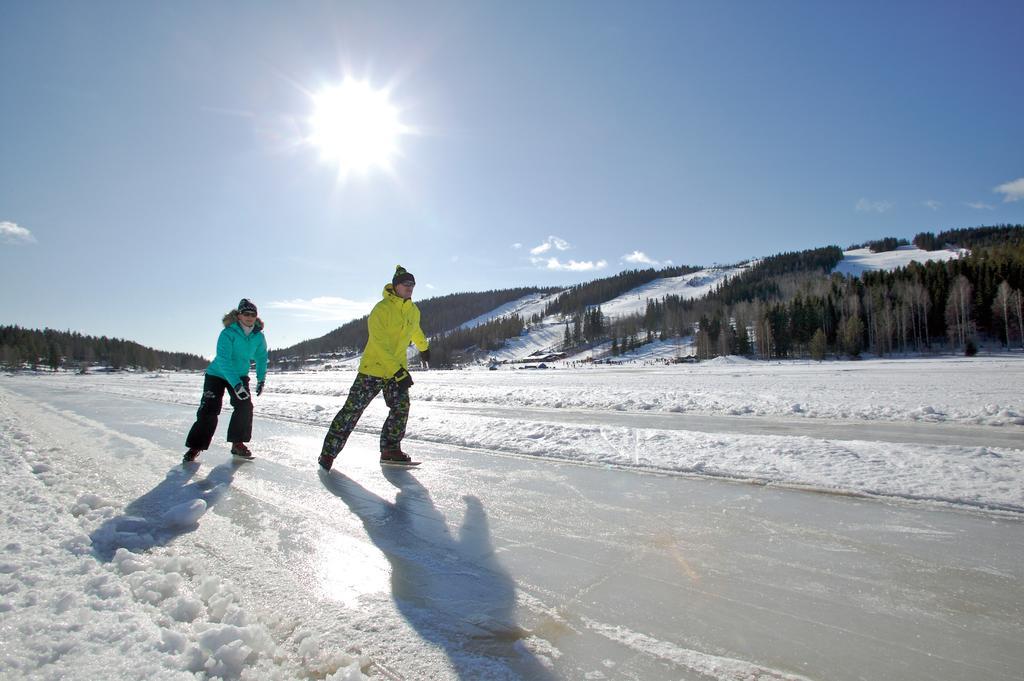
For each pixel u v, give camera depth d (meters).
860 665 1.86
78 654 1.82
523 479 4.46
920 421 7.45
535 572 2.67
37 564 2.60
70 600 2.21
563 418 8.58
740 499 3.74
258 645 1.99
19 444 6.39
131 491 4.26
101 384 29.25
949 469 4.09
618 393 12.61
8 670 1.69
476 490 4.16
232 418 5.54
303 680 1.81
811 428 6.93
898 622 2.13
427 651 1.99
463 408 10.80
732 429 6.94
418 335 5.35
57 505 3.67
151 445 6.45
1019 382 15.12
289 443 6.47
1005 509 3.35
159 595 2.35
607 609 2.29
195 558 2.86
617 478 4.39
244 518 3.56
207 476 4.78
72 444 6.54
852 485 3.88
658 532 3.17
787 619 2.17
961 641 1.99
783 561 2.72
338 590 2.51
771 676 1.80
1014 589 2.38
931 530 3.08
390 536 3.21
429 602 2.38
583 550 2.93
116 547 3.01
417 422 7.61
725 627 2.12
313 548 3.03
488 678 1.82
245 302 5.61
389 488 4.29
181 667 1.79
